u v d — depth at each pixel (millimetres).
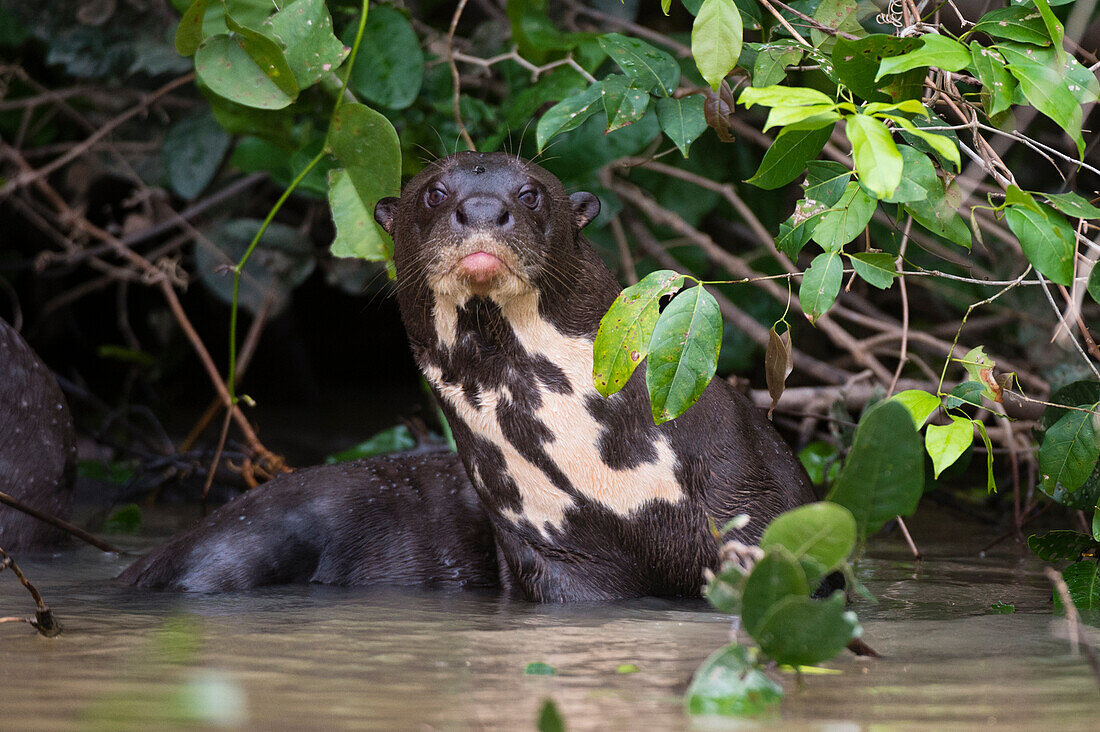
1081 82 6973
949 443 7078
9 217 18250
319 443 18422
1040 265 6367
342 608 7547
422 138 11250
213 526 8938
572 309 7855
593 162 11219
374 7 10641
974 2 9711
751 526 7848
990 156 7719
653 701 4777
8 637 6172
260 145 12781
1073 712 4613
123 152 15297
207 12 8398
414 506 9258
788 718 4492
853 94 7824
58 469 10055
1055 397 7902
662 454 7797
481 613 7355
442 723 4402
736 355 13867
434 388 8133
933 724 4426
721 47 7238
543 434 7820
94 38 13805
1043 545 7996
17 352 9859
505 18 13680
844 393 11945
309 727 4332
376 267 14828
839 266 6977
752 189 14141
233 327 10859
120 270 15203
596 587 8102
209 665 5457
